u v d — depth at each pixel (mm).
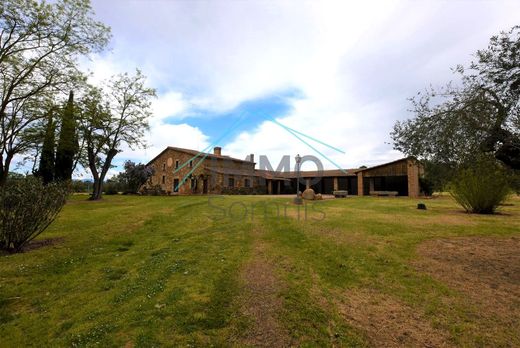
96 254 5805
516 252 5746
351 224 8867
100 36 16406
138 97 23719
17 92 15930
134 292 3881
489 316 3248
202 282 4195
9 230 5719
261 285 4117
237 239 7004
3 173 17219
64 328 3029
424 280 4312
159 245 6516
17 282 4301
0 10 12734
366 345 2734
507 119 4199
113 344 2701
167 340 2760
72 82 17016
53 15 14500
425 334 2916
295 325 3074
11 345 2744
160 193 29266
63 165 24297
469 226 8547
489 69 4289
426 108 5043
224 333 2906
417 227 8352
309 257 5480
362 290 3988
